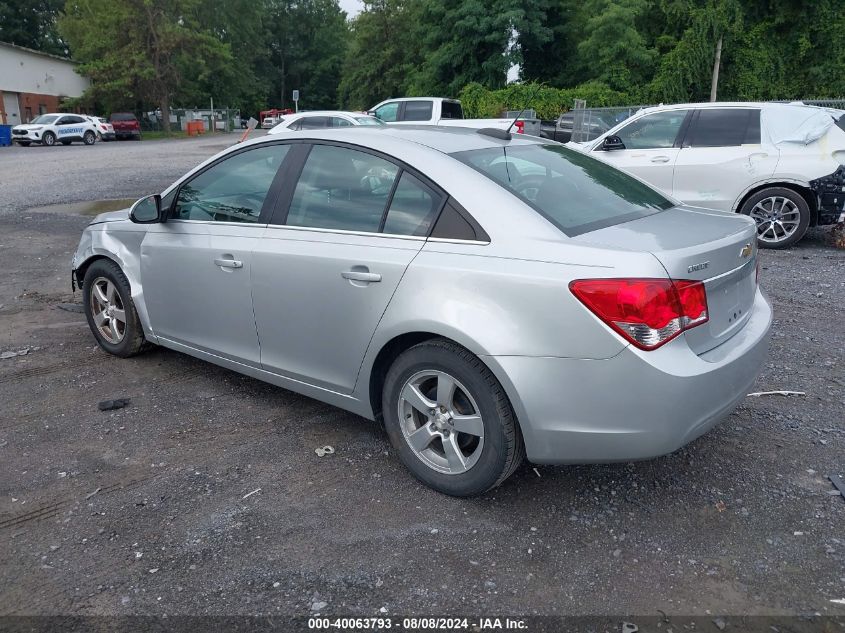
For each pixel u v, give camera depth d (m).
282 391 4.52
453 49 33.09
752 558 2.83
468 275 3.00
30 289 7.09
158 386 4.59
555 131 20.30
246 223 3.97
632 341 2.70
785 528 3.03
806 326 5.78
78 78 52.53
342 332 3.48
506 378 2.88
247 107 74.00
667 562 2.81
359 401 3.55
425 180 3.29
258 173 4.01
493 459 3.04
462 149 3.51
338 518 3.12
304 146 3.85
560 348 2.80
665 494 3.30
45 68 48.22
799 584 2.67
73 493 3.31
